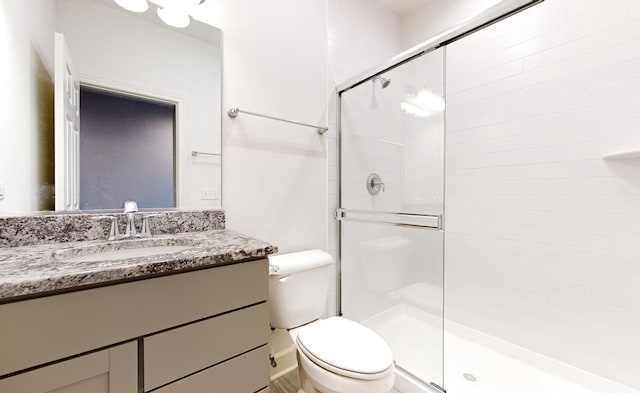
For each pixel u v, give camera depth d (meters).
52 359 0.57
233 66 1.41
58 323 0.57
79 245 0.92
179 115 1.25
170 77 1.23
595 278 1.41
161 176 1.21
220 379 0.79
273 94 1.55
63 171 1.02
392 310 1.60
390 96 1.61
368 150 1.73
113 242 0.96
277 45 1.57
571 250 1.49
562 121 1.51
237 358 0.83
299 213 1.67
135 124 1.16
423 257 1.45
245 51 1.45
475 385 1.42
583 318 1.45
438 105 1.39
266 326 0.89
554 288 1.54
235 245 0.89
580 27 1.45
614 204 1.35
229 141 1.39
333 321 1.30
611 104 1.36
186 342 0.73
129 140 1.14
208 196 1.32
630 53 1.30
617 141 1.34
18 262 0.70
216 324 0.78
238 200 1.42
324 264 1.47
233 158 1.41
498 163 1.76
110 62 1.11
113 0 1.12
